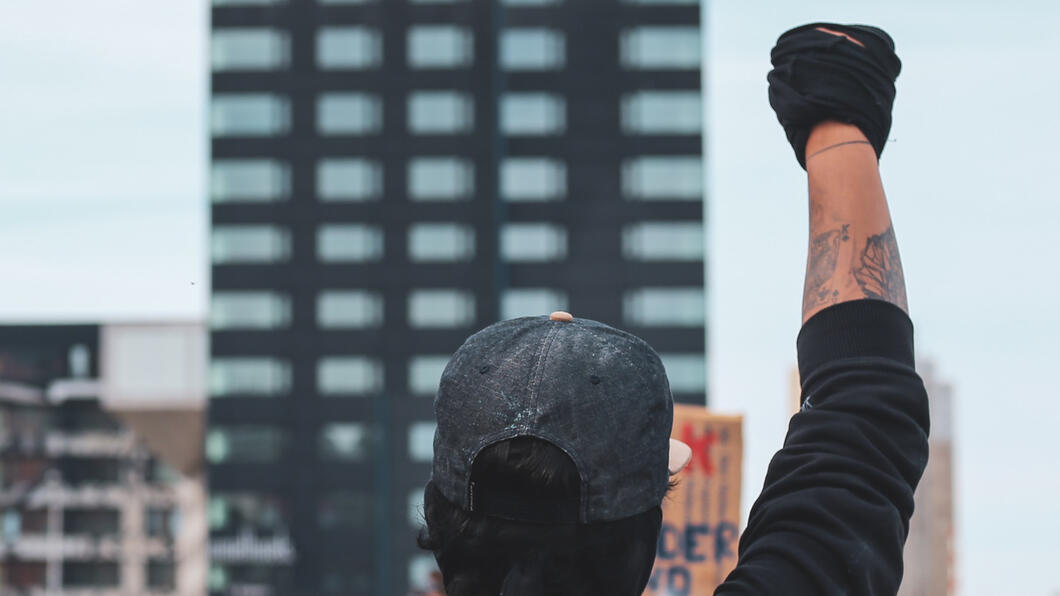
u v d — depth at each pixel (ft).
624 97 265.75
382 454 260.42
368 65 266.57
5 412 336.08
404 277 263.29
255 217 264.52
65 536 338.34
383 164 265.34
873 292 4.61
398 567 258.57
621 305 262.06
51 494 338.75
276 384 263.08
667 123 265.13
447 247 263.70
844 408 4.41
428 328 262.47
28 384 341.00
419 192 264.93
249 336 262.47
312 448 261.24
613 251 263.08
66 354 344.28
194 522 339.98
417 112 265.95
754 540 4.42
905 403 4.42
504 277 264.31
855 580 4.14
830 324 4.59
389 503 259.60
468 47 267.18
